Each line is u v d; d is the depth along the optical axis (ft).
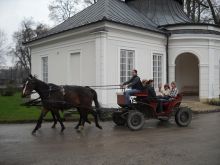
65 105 40.04
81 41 64.39
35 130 38.88
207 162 25.91
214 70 74.79
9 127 43.93
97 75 60.08
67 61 68.23
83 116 41.57
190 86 90.53
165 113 44.93
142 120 42.06
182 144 32.76
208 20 123.85
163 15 83.46
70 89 40.73
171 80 73.26
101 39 59.31
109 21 58.90
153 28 70.28
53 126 43.19
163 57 72.84
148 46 68.80
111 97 60.95
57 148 30.78
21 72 217.56
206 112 63.36
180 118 45.14
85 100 41.39
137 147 31.30
